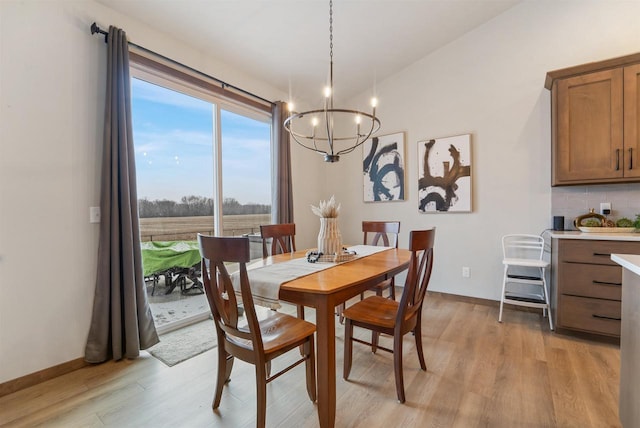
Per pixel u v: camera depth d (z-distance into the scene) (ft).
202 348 7.71
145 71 8.13
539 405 5.39
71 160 6.63
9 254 5.84
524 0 9.80
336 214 7.11
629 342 4.28
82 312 6.81
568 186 9.28
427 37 10.69
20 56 5.91
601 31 8.83
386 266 6.27
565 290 8.13
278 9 8.25
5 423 5.05
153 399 5.69
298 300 4.94
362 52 10.92
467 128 10.96
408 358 7.15
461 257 11.23
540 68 9.68
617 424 4.89
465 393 5.77
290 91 12.79
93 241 6.98
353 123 13.98
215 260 4.69
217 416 5.24
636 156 7.56
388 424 4.99
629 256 4.55
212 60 9.72
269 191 12.41
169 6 7.55
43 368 6.25
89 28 6.90
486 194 10.66
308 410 5.40
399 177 12.53
